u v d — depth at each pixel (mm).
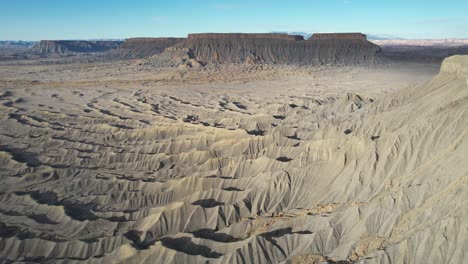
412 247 30406
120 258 37781
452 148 38531
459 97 46594
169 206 45406
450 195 32312
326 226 37344
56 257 40312
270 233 38781
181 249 38344
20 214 48406
